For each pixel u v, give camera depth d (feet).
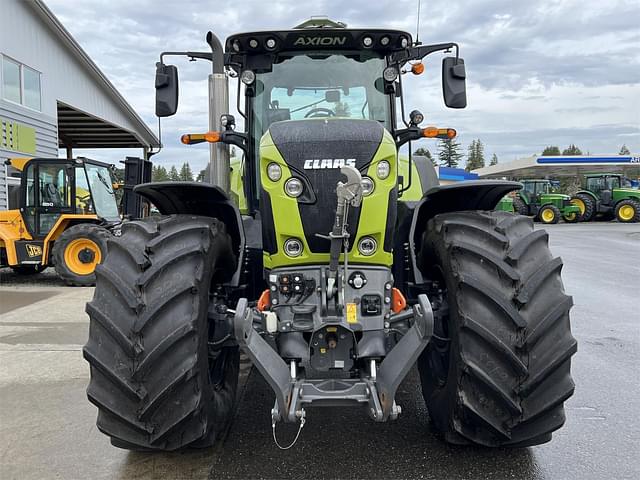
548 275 8.11
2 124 42.50
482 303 8.00
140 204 34.30
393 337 9.21
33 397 12.74
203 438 8.46
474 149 315.78
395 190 8.96
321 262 8.79
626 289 26.35
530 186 90.58
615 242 51.24
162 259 8.09
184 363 7.82
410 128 12.32
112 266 8.30
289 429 10.55
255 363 7.63
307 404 8.03
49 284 31.94
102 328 7.95
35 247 32.32
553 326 7.93
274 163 8.76
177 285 7.97
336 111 12.58
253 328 8.07
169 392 7.71
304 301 8.74
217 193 9.47
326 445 9.84
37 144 47.85
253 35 12.16
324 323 8.52
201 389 8.04
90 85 59.06
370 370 8.47
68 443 10.21
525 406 7.84
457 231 8.70
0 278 34.42
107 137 76.84
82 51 54.34
